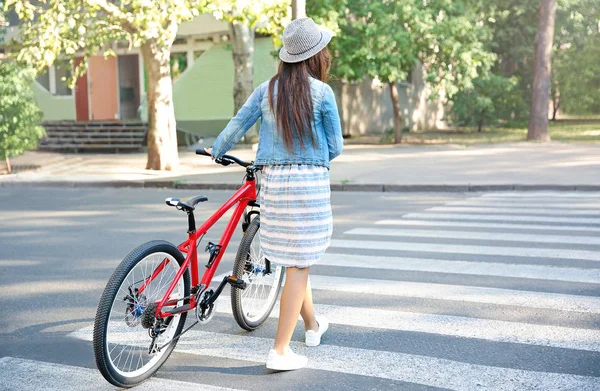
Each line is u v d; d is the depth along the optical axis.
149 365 3.75
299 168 3.68
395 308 4.98
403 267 6.23
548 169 13.98
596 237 7.44
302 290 3.80
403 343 4.25
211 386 3.65
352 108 27.33
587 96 30.89
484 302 5.05
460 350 4.09
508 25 29.78
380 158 17.22
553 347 4.09
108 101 26.53
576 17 29.08
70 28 14.42
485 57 21.97
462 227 8.32
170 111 16.38
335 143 3.75
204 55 24.25
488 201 10.79
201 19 23.06
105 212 10.62
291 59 3.65
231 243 7.68
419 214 9.55
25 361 4.11
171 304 3.83
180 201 3.87
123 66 26.27
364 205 10.68
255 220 4.43
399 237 7.74
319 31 3.73
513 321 4.60
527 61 30.02
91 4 13.56
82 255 7.28
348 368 3.86
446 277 5.82
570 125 32.41
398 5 20.62
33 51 14.20
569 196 11.16
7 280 6.21
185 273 3.93
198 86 24.47
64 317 5.02
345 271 6.14
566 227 8.13
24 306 5.33
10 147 16.91
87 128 23.95
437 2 21.30
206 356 4.12
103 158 20.47
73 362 4.09
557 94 35.06
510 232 7.88
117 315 3.62
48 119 27.45
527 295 5.20
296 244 3.68
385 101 30.12
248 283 4.46
